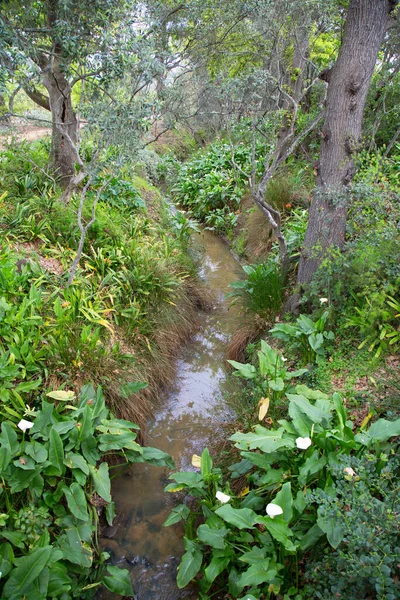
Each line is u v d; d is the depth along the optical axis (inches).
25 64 177.0
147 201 363.9
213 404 199.3
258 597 105.9
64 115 265.9
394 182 233.9
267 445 120.6
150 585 126.6
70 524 121.6
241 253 354.0
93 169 187.5
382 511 89.0
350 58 186.9
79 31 196.7
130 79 192.4
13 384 145.9
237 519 111.7
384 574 82.8
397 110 331.9
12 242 217.2
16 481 119.5
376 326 171.6
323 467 119.9
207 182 458.9
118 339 198.4
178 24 288.5
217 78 297.7
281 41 260.8
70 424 133.7
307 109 398.3
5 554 105.0
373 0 179.5
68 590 107.6
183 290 267.0
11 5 192.5
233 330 257.9
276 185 344.2
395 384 145.5
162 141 680.4
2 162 270.8
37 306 171.6
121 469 158.4
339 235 201.3
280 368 163.0
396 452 117.4
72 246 235.5
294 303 215.9
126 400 173.6
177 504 151.9
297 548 108.9
